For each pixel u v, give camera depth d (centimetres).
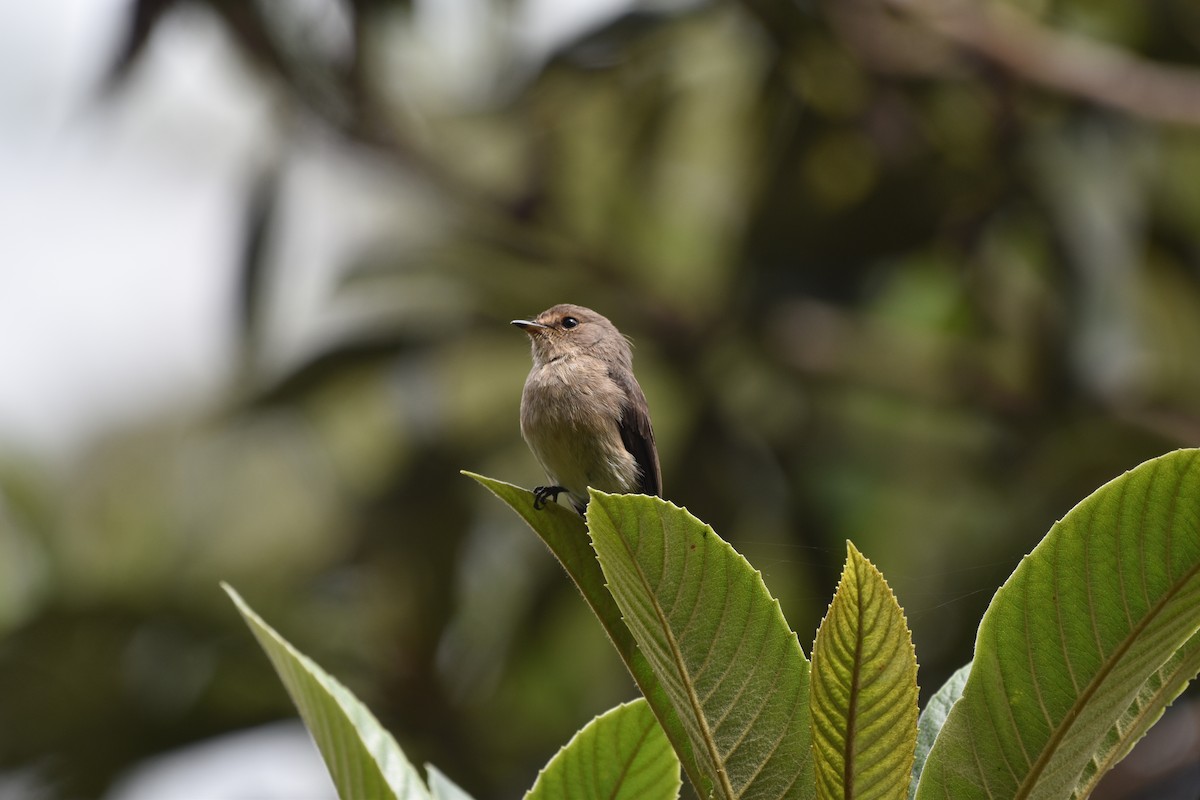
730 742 300
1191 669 310
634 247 1399
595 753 344
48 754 1261
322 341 1324
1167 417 1232
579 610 1301
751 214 1301
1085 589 287
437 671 1277
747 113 1366
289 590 1327
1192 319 1368
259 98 1300
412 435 1316
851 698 282
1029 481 1226
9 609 1380
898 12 1233
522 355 1384
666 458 1332
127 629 1291
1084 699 290
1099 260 1205
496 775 1267
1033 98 1259
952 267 1349
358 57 1259
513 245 1377
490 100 1313
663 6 1279
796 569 1259
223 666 1280
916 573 1242
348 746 315
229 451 1428
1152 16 1325
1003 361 1314
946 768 300
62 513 1438
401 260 1364
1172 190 1375
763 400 1357
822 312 1332
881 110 1283
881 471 1301
